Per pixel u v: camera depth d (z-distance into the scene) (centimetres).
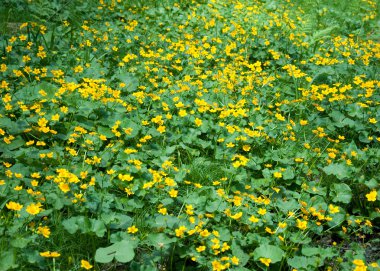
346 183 396
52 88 471
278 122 478
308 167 404
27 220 293
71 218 296
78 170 361
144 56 597
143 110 471
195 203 343
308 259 294
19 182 337
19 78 504
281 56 676
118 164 393
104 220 310
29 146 398
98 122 438
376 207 367
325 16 938
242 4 916
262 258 279
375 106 534
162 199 348
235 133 443
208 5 859
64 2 757
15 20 693
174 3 845
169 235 310
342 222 344
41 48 546
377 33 880
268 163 418
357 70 634
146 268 280
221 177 395
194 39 704
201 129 447
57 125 414
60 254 277
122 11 779
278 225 326
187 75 536
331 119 507
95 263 284
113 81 528
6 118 408
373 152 430
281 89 564
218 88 549
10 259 261
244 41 693
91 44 620
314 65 654
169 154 417
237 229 333
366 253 329
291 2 1012
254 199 342
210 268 284
